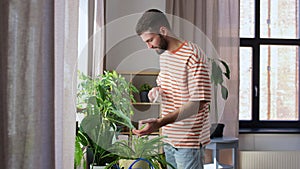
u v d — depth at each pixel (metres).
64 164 0.96
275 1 5.15
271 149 4.88
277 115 5.17
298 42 5.14
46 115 0.59
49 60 0.59
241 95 5.12
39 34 0.58
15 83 0.55
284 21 5.18
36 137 0.57
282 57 5.15
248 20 5.12
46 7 0.59
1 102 0.54
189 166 1.58
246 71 5.12
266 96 5.16
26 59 0.56
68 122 0.97
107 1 4.59
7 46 0.55
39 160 0.57
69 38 0.96
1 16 0.54
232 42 4.73
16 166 0.55
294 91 5.18
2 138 0.53
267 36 5.16
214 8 4.66
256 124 5.09
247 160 4.71
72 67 0.97
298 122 5.14
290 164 4.77
